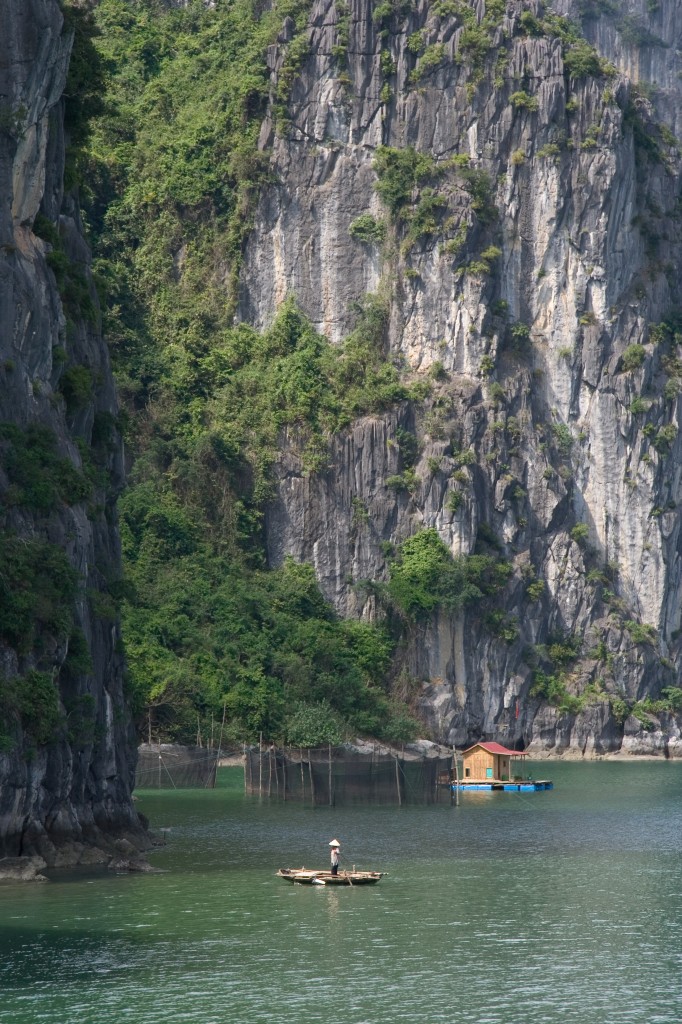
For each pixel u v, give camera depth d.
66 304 92.12
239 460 188.88
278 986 59.81
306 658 177.25
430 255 198.75
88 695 82.06
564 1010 57.50
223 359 196.00
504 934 68.44
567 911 73.56
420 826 107.50
